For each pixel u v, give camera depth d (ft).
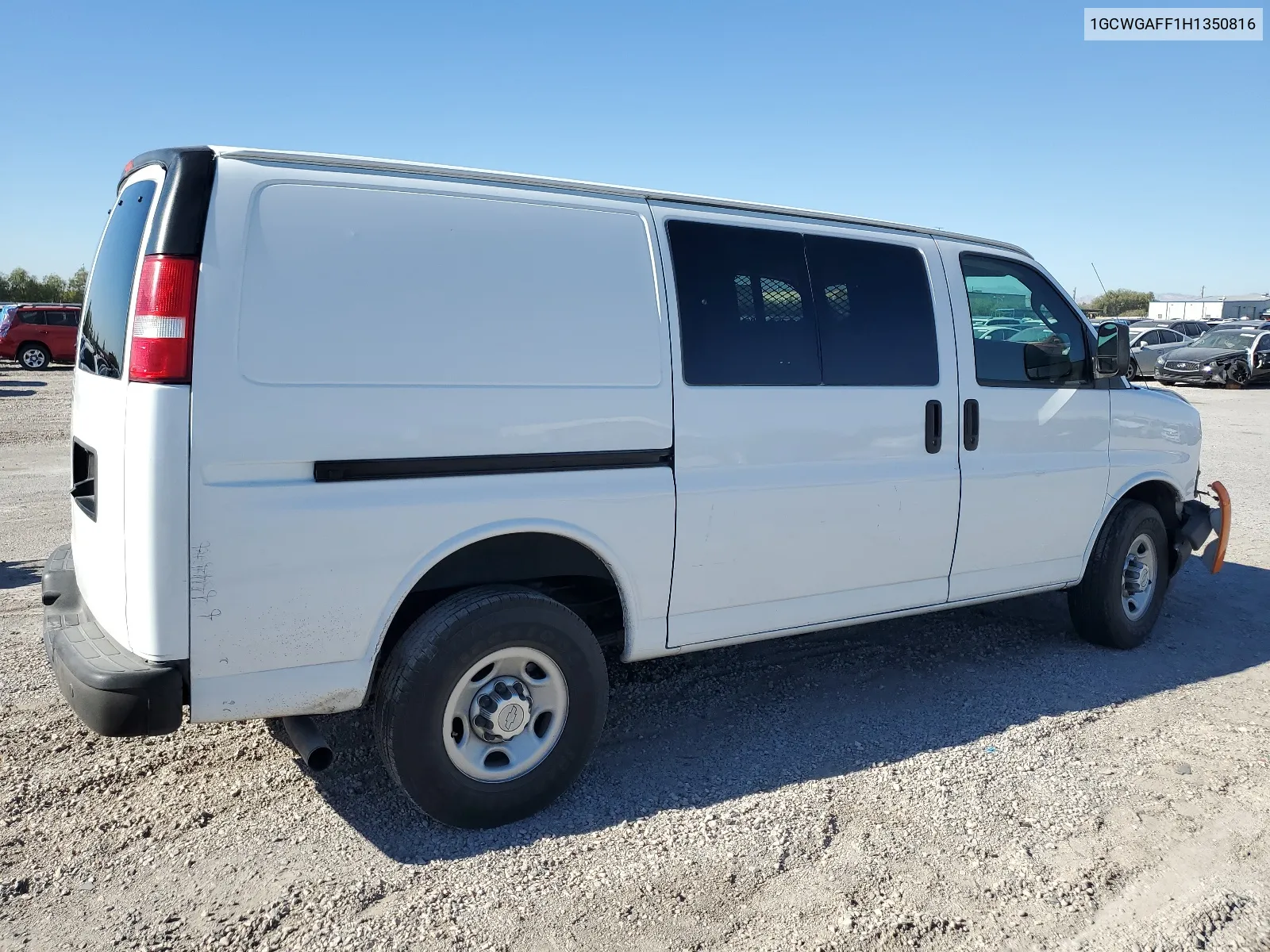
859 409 13.87
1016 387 15.83
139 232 10.00
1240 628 19.44
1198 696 15.61
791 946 8.98
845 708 14.79
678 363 12.17
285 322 9.61
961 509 15.11
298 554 9.71
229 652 9.53
